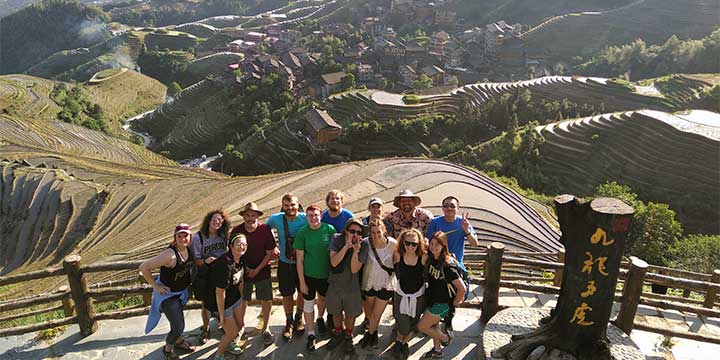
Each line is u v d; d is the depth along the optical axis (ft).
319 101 318.04
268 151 270.05
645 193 167.43
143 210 99.35
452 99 285.02
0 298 71.20
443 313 25.77
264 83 349.82
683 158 173.06
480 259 62.08
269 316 30.58
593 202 22.68
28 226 104.32
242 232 27.58
